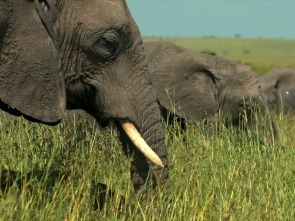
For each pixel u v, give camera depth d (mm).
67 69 10453
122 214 10203
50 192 10312
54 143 12695
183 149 14242
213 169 13203
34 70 9875
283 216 11547
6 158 11742
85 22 10328
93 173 11336
